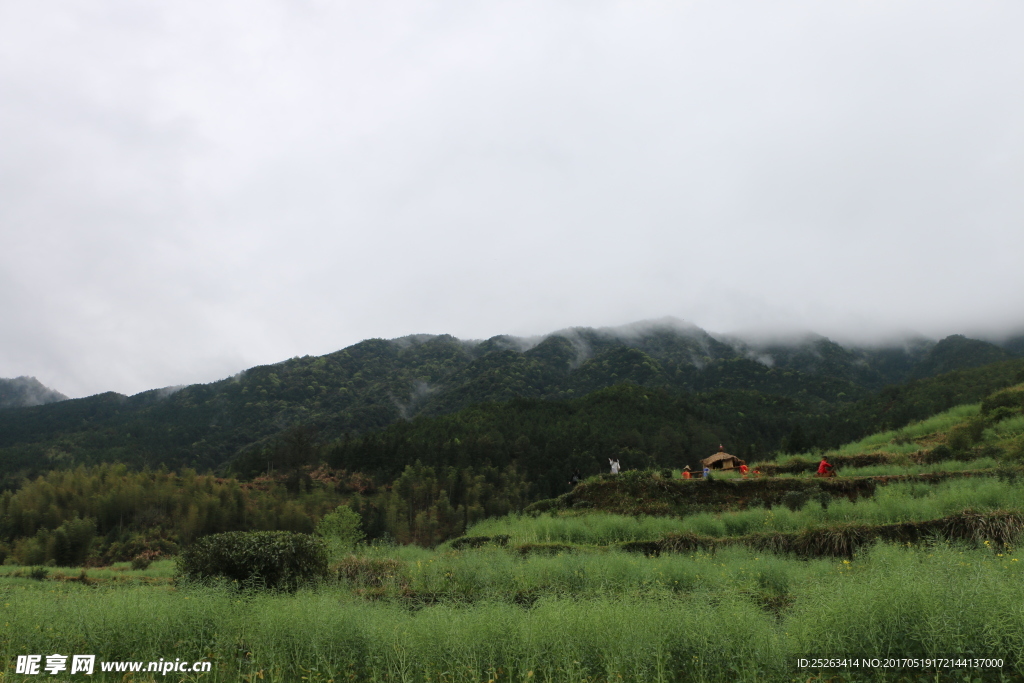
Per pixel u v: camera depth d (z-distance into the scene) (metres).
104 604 7.79
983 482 15.46
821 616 5.89
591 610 6.74
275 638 6.68
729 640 5.78
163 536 57.47
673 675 5.71
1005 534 11.23
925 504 13.60
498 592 9.16
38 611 7.69
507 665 6.11
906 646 5.55
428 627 6.56
